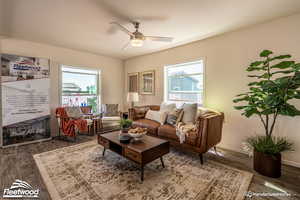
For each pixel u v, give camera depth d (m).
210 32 2.96
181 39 3.32
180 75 3.97
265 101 1.88
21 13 2.24
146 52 4.41
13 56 3.17
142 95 4.79
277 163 1.98
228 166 2.30
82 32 2.96
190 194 1.66
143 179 1.93
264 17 2.38
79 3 2.00
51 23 2.57
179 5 2.05
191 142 2.44
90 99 4.70
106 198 1.59
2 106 3.06
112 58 5.06
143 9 2.15
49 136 3.62
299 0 1.92
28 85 3.35
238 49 2.84
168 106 3.52
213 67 3.19
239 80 2.85
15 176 1.98
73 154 2.69
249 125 2.73
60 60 3.92
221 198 1.60
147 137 2.45
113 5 2.05
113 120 4.16
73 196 1.62
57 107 3.90
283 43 2.38
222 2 1.98
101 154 2.69
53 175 2.01
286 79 1.80
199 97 3.62
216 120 2.62
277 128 2.45
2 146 3.05
